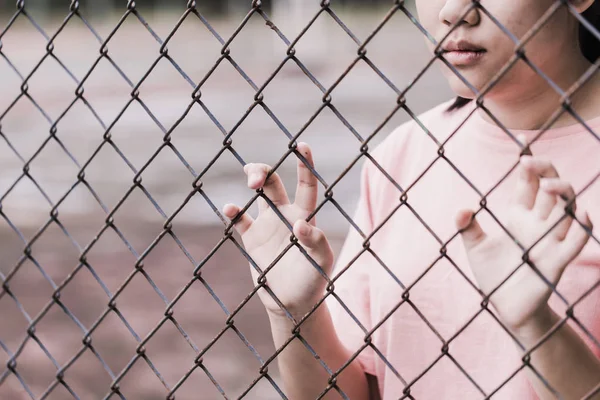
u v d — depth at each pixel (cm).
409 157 147
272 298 109
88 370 423
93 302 523
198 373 409
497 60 106
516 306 93
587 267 117
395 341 136
